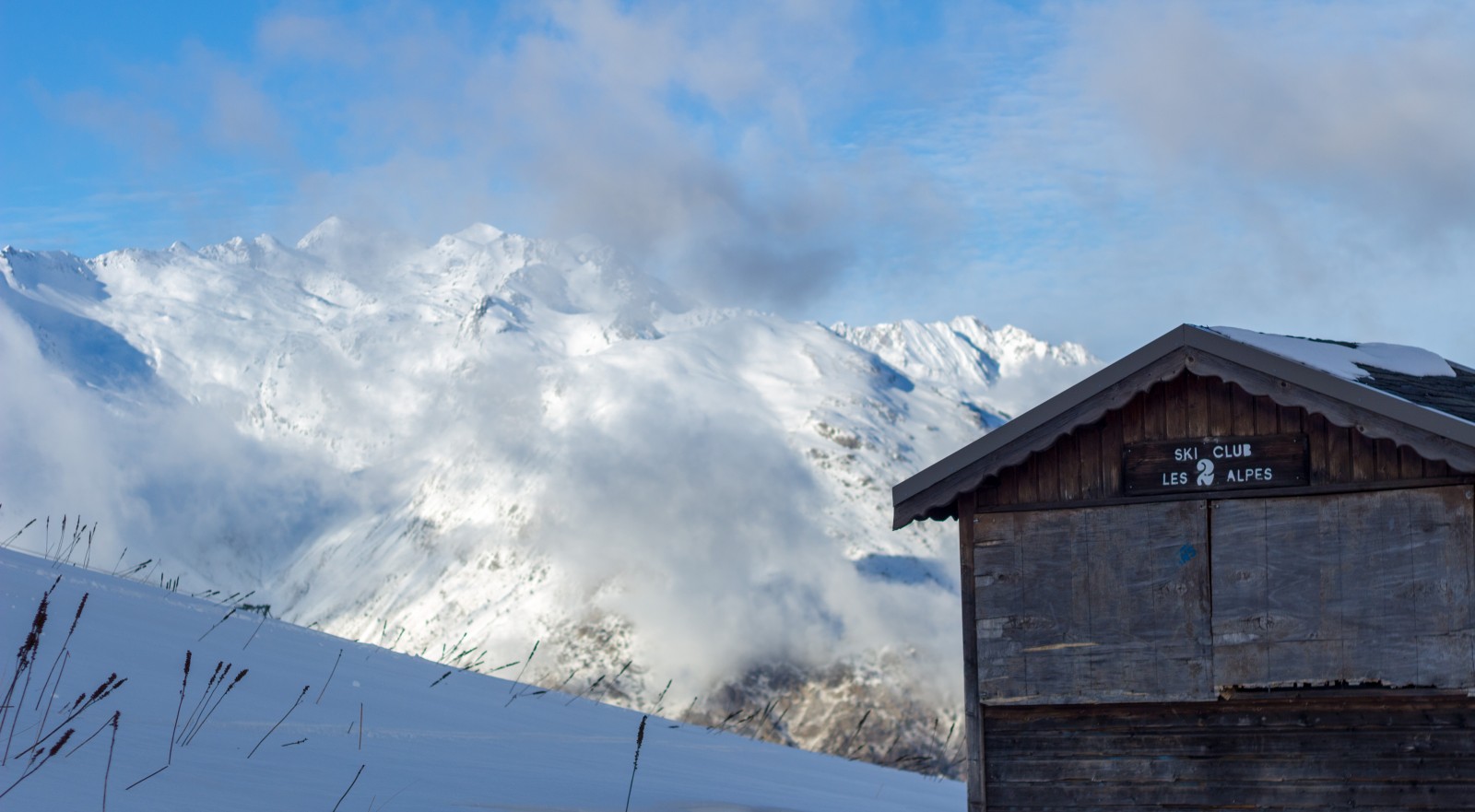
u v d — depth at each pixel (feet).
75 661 41.73
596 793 41.55
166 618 54.08
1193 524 43.24
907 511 45.96
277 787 33.32
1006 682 44.47
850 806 50.49
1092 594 43.98
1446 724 40.40
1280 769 41.81
